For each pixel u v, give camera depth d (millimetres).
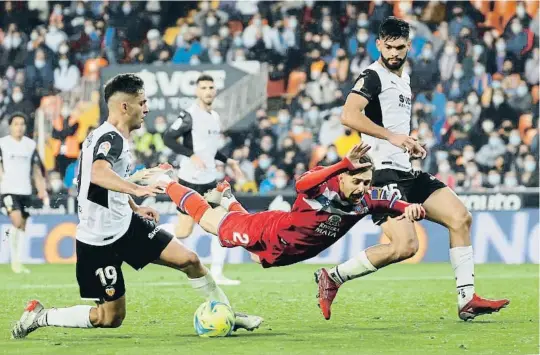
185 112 22391
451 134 32781
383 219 13781
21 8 38906
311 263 29156
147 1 38219
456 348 11578
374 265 13812
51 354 11086
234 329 13016
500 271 25656
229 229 12469
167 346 11719
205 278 12836
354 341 12203
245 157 31484
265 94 32031
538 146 32906
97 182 11312
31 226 30203
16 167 26609
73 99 34969
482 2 37094
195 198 12688
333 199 11797
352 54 36031
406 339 12398
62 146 33594
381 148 14156
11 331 13031
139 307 16891
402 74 14336
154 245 12289
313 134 32875
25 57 36719
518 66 35594
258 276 24688
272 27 37625
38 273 26016
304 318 15156
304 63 36094
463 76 34500
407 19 36562
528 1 36562
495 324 14109
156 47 36562
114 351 11297
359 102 13750
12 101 35625
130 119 11930
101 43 37406
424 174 14523
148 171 12500
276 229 12086
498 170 32000
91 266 11992
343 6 37562
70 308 12477
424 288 20672
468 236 14273
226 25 37719
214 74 31938
